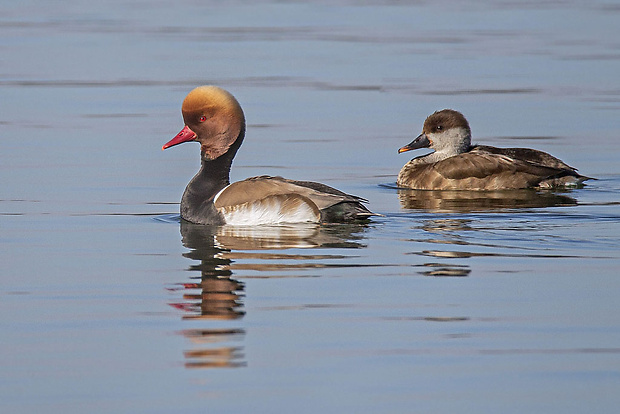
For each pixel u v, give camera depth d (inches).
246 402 336.2
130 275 487.2
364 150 861.2
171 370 364.8
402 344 388.2
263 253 525.3
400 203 681.6
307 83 1183.6
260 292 454.9
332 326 409.1
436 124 799.7
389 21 1761.8
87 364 370.6
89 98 1099.3
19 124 962.1
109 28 1667.1
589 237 555.5
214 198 607.2
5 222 612.4
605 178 756.6
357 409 331.0
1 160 807.7
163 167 796.6
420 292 453.1
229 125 616.4
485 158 745.6
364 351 381.1
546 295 447.8
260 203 588.1
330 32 1624.0
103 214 637.3
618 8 1919.3
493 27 1684.3
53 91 1141.1
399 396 340.8
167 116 1006.4
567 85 1167.6
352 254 521.0
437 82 1189.1
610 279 470.6
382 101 1078.4
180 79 1209.4
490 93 1121.4
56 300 447.5
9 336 400.5
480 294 450.0
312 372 362.0
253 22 1750.7
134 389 347.3
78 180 742.5
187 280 477.4
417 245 539.8
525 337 394.9
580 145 869.8
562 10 1899.6
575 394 342.3
